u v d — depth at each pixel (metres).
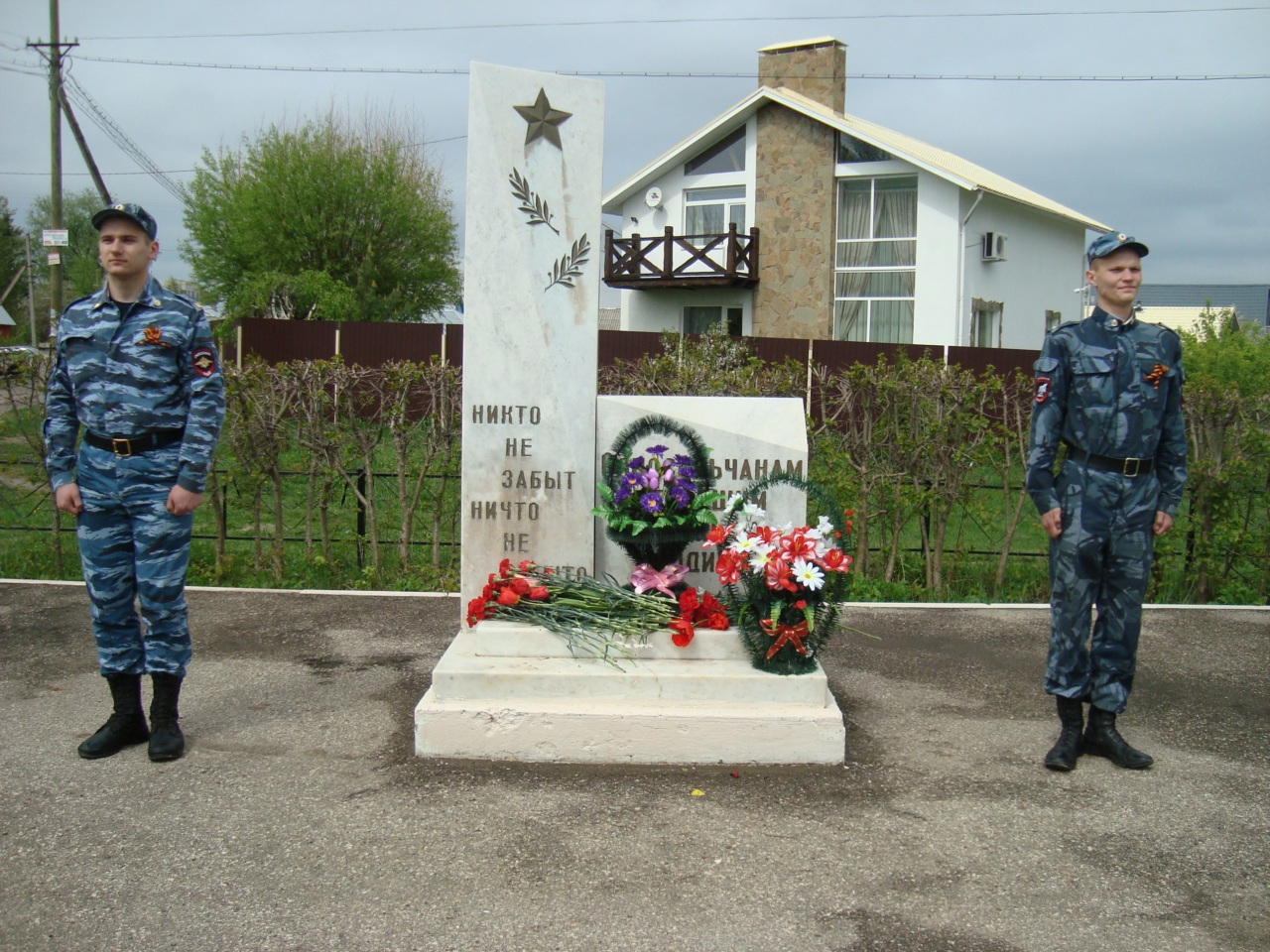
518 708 4.55
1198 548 7.91
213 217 34.78
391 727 4.96
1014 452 8.38
